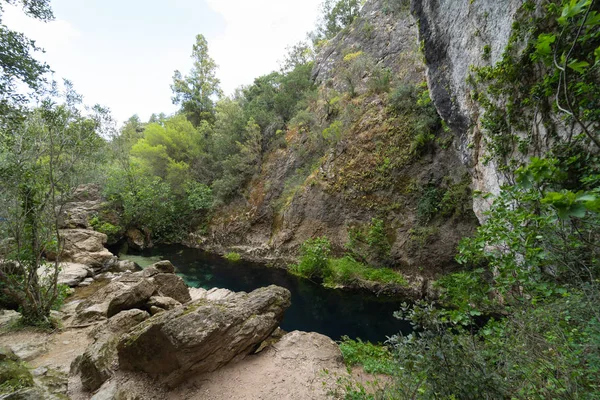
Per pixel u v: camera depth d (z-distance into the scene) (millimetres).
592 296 2297
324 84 19078
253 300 4957
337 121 14336
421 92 11789
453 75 7406
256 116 20609
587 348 2168
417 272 10031
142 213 19281
